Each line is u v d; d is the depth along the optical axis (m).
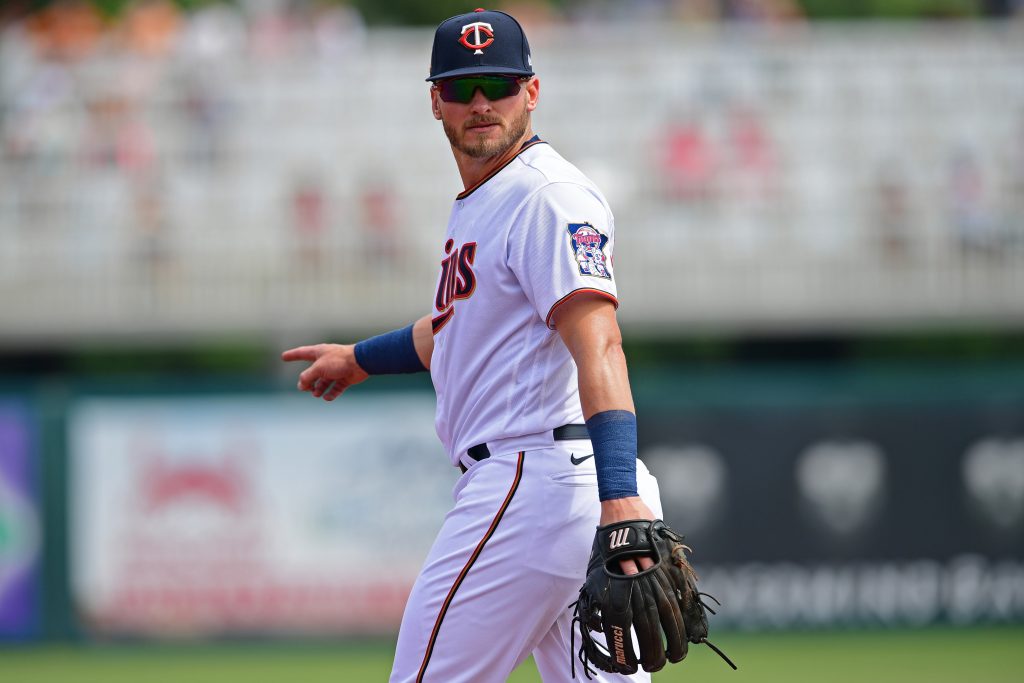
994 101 47.56
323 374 15.09
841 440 40.25
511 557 11.97
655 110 47.41
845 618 39.94
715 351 53.28
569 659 12.98
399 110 47.44
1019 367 51.78
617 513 10.98
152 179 46.25
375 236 45.78
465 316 12.30
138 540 38.81
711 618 39.75
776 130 47.22
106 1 56.69
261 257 45.47
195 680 33.03
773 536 40.00
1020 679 32.09
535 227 11.78
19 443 38.91
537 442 12.07
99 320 45.06
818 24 57.25
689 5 53.62
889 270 45.81
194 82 47.09
